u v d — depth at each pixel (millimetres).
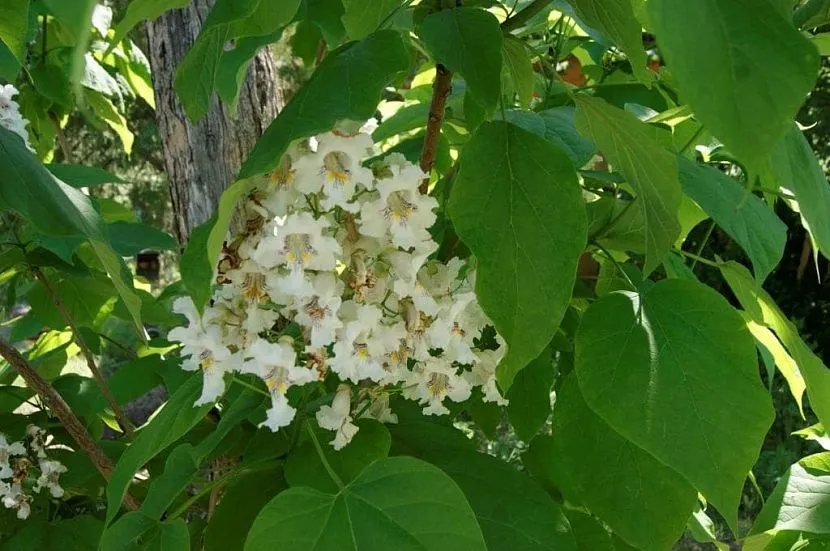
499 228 517
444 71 583
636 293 575
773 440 2775
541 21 863
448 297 589
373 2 583
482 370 665
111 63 1634
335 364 547
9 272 1056
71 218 627
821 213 519
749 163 295
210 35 573
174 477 633
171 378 875
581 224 514
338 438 598
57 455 926
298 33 1095
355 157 503
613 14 542
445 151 848
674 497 581
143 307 1047
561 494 746
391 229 529
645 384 533
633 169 551
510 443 1885
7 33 532
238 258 536
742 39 298
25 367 789
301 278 508
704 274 3242
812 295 3453
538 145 526
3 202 605
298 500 522
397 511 507
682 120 838
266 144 441
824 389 595
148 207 4258
